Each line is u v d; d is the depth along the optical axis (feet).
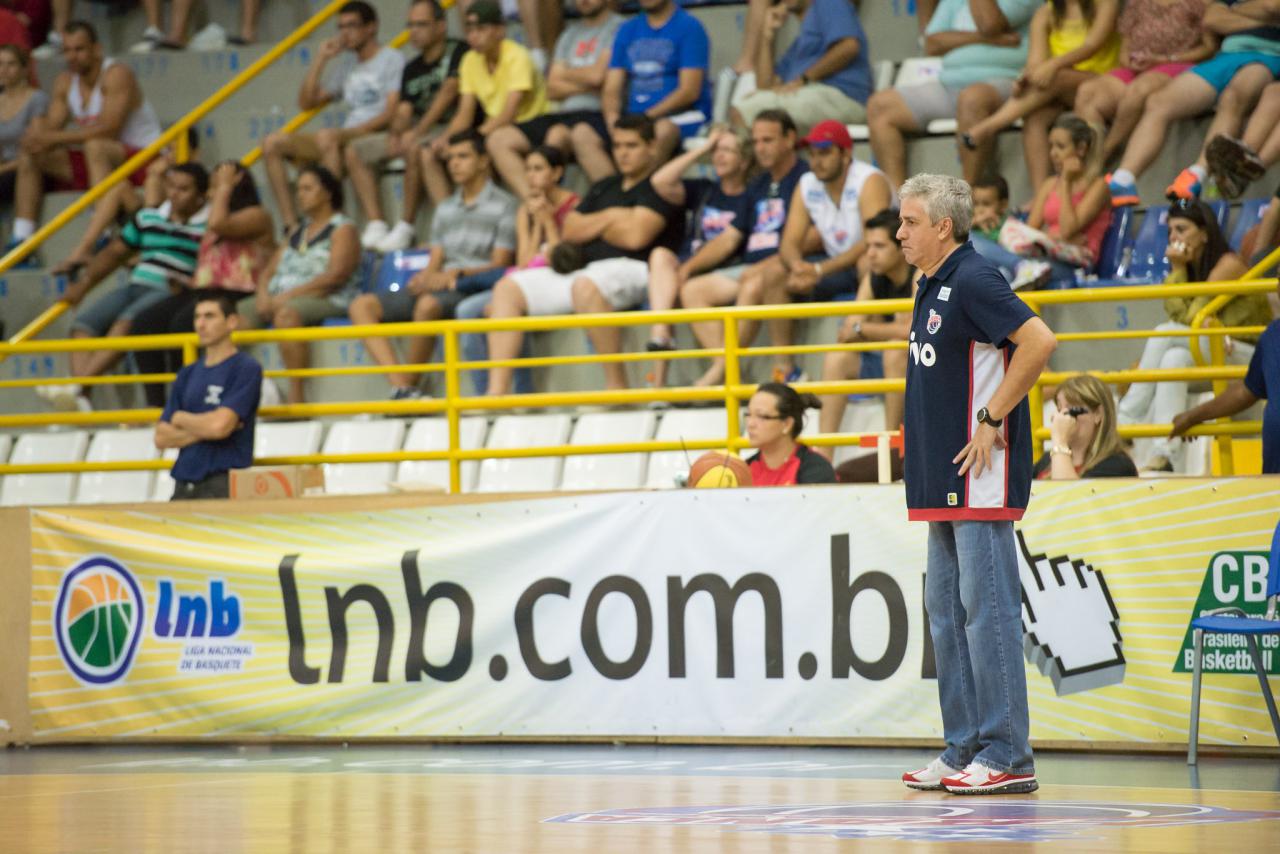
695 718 64.59
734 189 97.50
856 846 34.24
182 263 111.65
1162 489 59.82
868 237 85.05
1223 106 91.66
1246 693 58.23
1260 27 92.63
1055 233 90.27
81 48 124.26
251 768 58.65
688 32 107.14
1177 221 80.07
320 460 82.64
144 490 100.89
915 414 47.57
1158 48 94.07
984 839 35.24
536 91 111.96
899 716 61.98
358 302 103.45
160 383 108.27
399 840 36.37
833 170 91.76
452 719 67.62
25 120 127.24
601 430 92.63
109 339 86.84
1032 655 60.95
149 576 71.56
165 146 121.29
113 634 71.61
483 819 40.60
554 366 98.99
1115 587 60.13
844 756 59.57
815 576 63.31
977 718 47.83
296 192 119.34
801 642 63.41
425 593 68.44
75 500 101.96
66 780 55.16
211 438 80.02
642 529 65.77
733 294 93.66
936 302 46.91
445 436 96.12
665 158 104.32
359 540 69.56
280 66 128.06
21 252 115.03
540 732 66.54
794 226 93.30
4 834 38.58
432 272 104.22
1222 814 40.57
